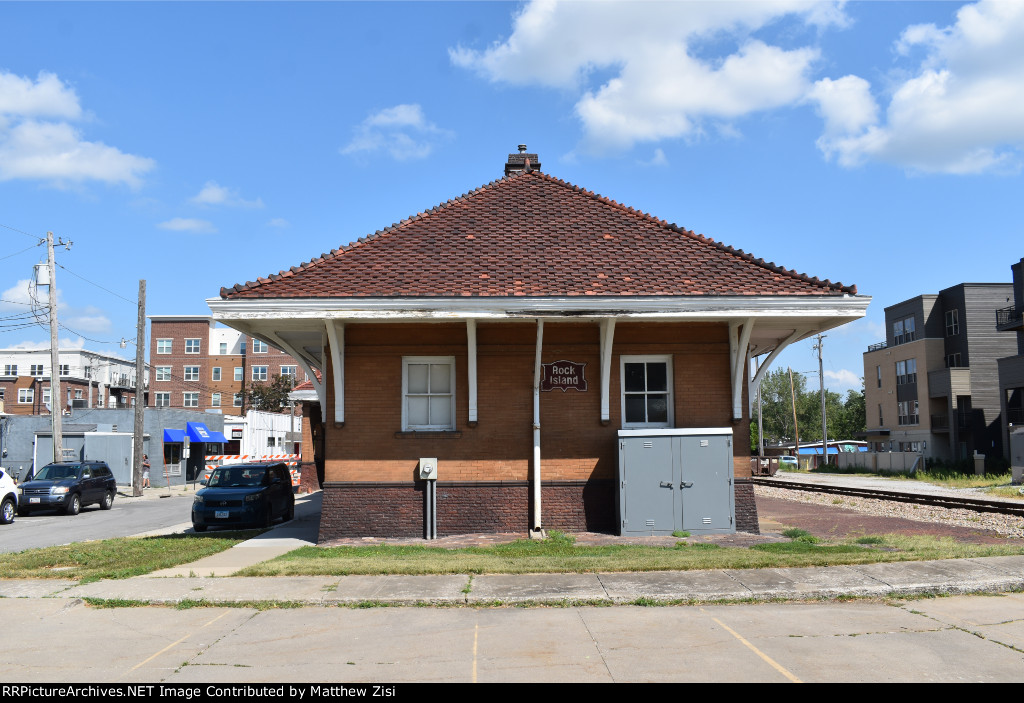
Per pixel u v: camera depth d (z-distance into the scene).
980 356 54.06
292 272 13.37
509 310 12.50
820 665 6.25
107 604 8.58
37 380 74.56
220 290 12.42
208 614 8.19
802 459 68.06
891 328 63.16
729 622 7.58
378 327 13.66
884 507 21.33
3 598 8.95
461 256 13.98
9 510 22.11
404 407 13.62
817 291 13.01
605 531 13.36
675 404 13.66
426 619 7.84
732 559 10.13
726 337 13.79
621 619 7.74
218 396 88.19
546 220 15.45
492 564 10.03
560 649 6.77
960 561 9.84
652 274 13.54
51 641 7.25
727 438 13.07
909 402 59.69
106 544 13.99
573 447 13.54
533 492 13.45
